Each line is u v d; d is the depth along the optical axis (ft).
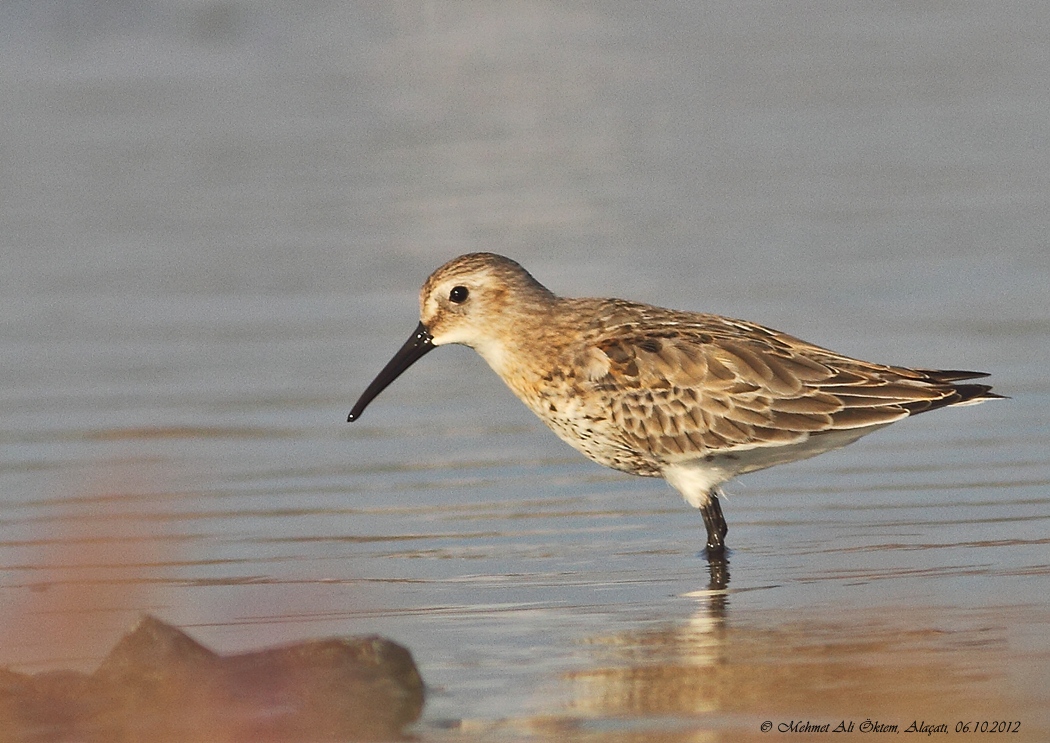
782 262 65.41
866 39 106.11
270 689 28.96
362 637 30.60
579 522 42.60
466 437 50.49
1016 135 83.56
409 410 53.16
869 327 57.62
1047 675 29.55
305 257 67.97
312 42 105.70
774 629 33.30
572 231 69.92
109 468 46.34
